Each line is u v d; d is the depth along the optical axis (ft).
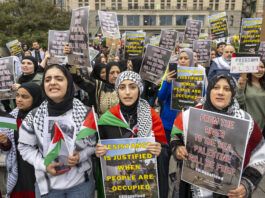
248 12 211.82
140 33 27.71
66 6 194.70
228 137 7.72
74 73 14.55
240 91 14.20
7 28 85.40
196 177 8.23
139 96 9.17
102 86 14.32
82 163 8.50
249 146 7.91
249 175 7.88
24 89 10.37
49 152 7.89
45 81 8.27
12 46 33.68
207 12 209.56
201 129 8.10
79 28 14.67
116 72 14.05
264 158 7.88
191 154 8.27
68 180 8.30
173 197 9.07
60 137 7.98
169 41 31.35
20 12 89.92
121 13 213.25
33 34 80.43
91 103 14.52
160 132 9.18
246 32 25.32
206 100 8.48
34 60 17.67
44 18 91.76
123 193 8.54
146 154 8.45
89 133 8.13
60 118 8.20
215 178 7.95
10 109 20.45
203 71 14.17
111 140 8.40
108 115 8.97
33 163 8.31
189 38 33.32
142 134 8.77
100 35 68.59
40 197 8.60
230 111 8.27
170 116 14.57
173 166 13.73
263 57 22.02
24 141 8.43
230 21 209.26
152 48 17.11
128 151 8.43
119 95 8.99
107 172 8.48
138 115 8.98
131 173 8.49
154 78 17.19
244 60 11.57
